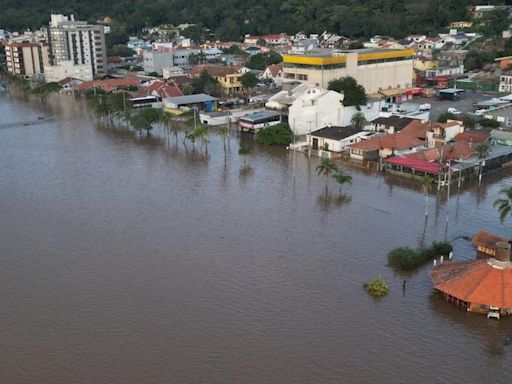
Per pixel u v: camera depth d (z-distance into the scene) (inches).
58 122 7239.2
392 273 3102.9
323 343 2507.4
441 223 3764.8
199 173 4906.5
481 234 3366.1
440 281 2847.0
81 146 5925.2
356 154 5305.1
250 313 2726.4
